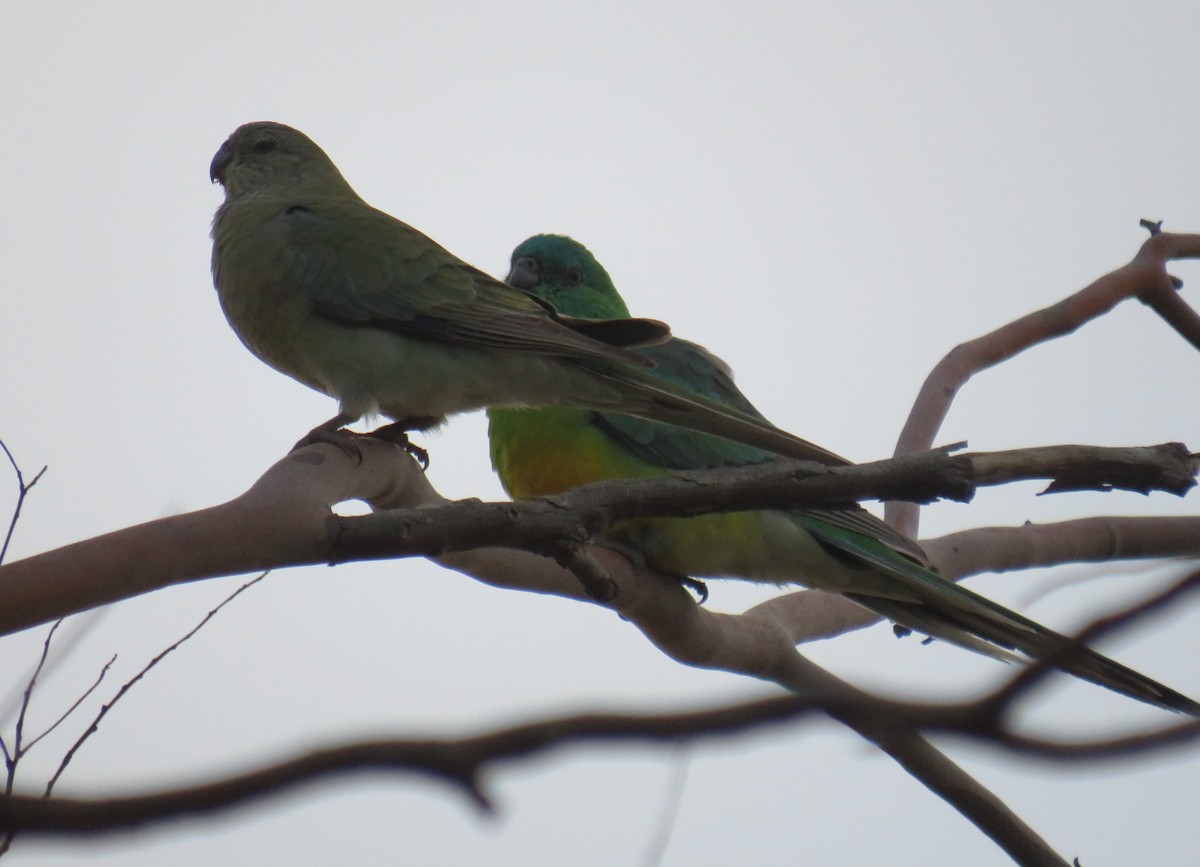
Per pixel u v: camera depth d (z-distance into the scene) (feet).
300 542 19.30
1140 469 22.13
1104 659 24.40
